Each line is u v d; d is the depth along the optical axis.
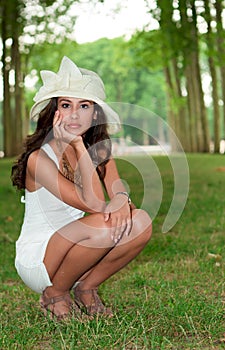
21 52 30.02
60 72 3.75
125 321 3.65
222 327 3.62
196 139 26.83
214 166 18.23
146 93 58.59
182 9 21.80
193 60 26.06
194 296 4.27
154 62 26.17
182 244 6.25
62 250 3.65
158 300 4.16
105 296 4.49
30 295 4.64
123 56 36.12
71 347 3.23
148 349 3.29
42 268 3.71
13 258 5.97
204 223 7.54
